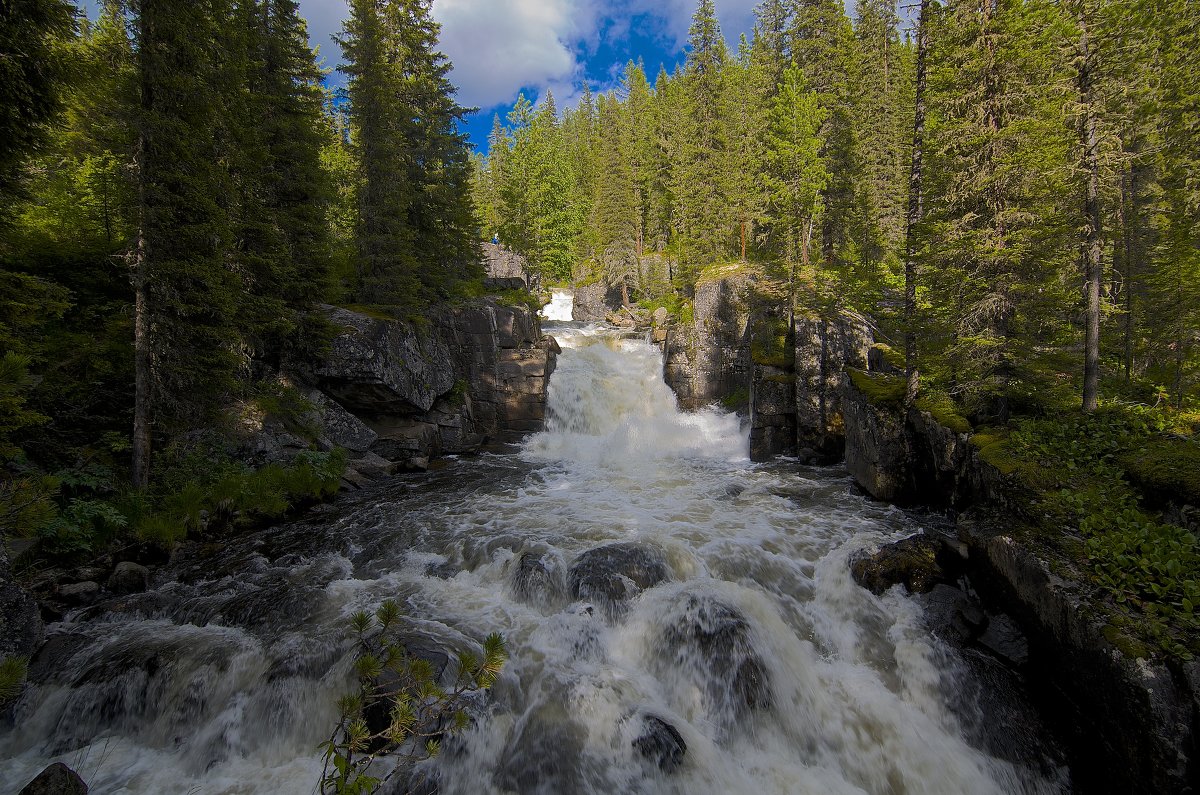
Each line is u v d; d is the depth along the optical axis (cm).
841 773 757
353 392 2177
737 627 898
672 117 5256
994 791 734
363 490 1862
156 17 1332
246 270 1817
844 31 3728
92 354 1511
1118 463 1126
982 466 1279
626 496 1769
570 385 3019
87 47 1401
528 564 1128
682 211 4481
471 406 2781
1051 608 833
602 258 5494
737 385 2908
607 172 5516
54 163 1700
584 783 698
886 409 1761
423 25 2906
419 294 2772
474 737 744
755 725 805
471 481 1986
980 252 1509
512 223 5325
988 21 1542
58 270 1644
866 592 1094
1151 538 866
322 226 2138
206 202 1440
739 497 1733
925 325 1681
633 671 897
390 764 701
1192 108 1511
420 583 1145
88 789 670
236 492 1516
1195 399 1697
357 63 2481
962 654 920
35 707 802
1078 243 1534
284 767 711
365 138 2480
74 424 1513
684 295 4266
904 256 1819
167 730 778
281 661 845
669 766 715
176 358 1498
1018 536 970
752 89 4556
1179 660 659
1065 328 2044
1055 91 1427
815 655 959
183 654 870
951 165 1653
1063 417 1418
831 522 1472
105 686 815
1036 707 838
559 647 930
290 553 1323
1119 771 686
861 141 3775
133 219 1363
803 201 2875
